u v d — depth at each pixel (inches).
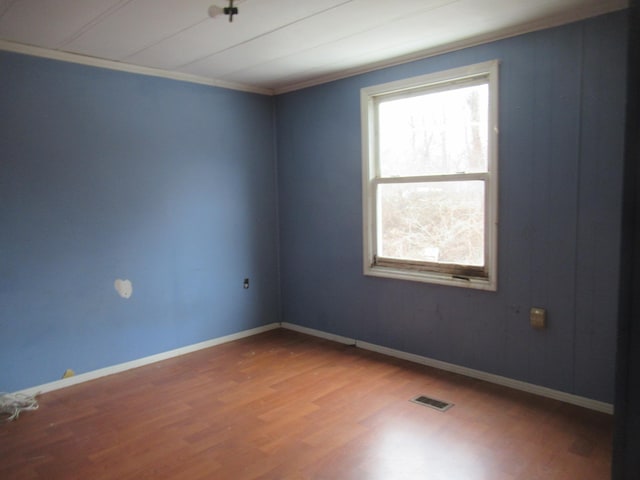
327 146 158.4
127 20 102.3
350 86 149.2
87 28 106.9
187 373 136.6
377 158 147.4
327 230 162.6
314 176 164.2
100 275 134.2
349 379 130.1
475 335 128.3
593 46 103.1
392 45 124.0
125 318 139.7
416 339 141.9
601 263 105.7
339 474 86.1
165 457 92.7
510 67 115.1
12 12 97.1
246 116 167.0
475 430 101.0
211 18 101.5
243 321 170.7
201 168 155.3
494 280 122.1
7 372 119.4
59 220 126.1
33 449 96.7
